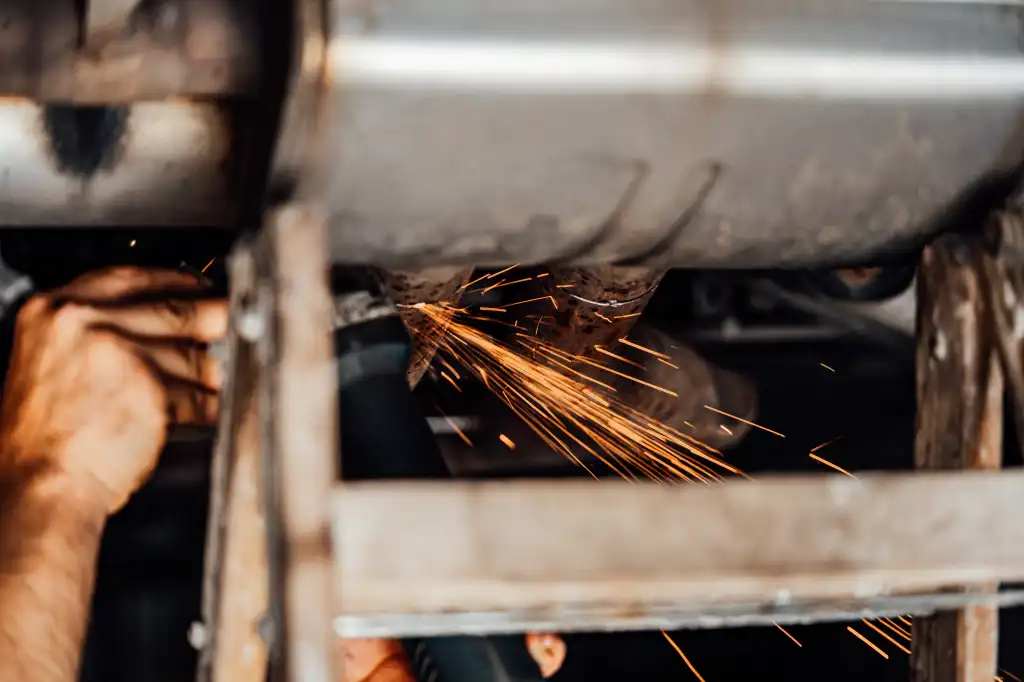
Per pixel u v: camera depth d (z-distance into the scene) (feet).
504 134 2.56
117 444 2.96
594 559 2.45
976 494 2.65
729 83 2.58
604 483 2.49
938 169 2.88
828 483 2.58
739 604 2.67
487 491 2.44
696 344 5.48
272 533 2.35
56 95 2.57
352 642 3.76
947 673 3.12
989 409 3.13
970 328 3.12
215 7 2.55
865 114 2.70
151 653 4.57
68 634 2.80
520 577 2.42
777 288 5.32
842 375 5.71
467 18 2.45
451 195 2.68
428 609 2.46
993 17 2.76
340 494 2.39
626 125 2.60
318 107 2.42
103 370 2.97
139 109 2.68
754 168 2.76
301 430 2.35
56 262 4.31
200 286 3.34
